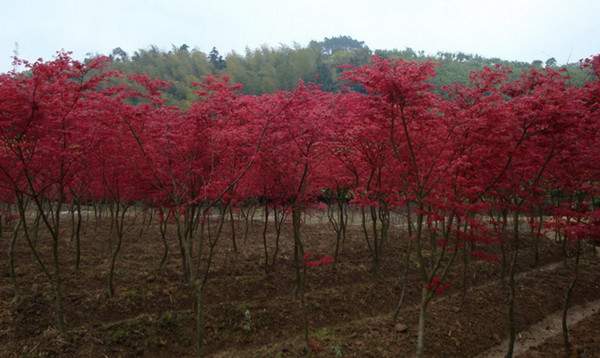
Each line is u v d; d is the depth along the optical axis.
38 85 7.92
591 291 15.12
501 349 10.66
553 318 12.86
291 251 17.55
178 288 12.45
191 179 10.45
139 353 9.65
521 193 10.28
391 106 7.74
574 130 8.11
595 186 10.03
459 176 8.12
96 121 9.49
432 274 8.32
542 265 18.41
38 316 10.34
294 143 9.73
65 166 10.41
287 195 12.62
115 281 12.74
